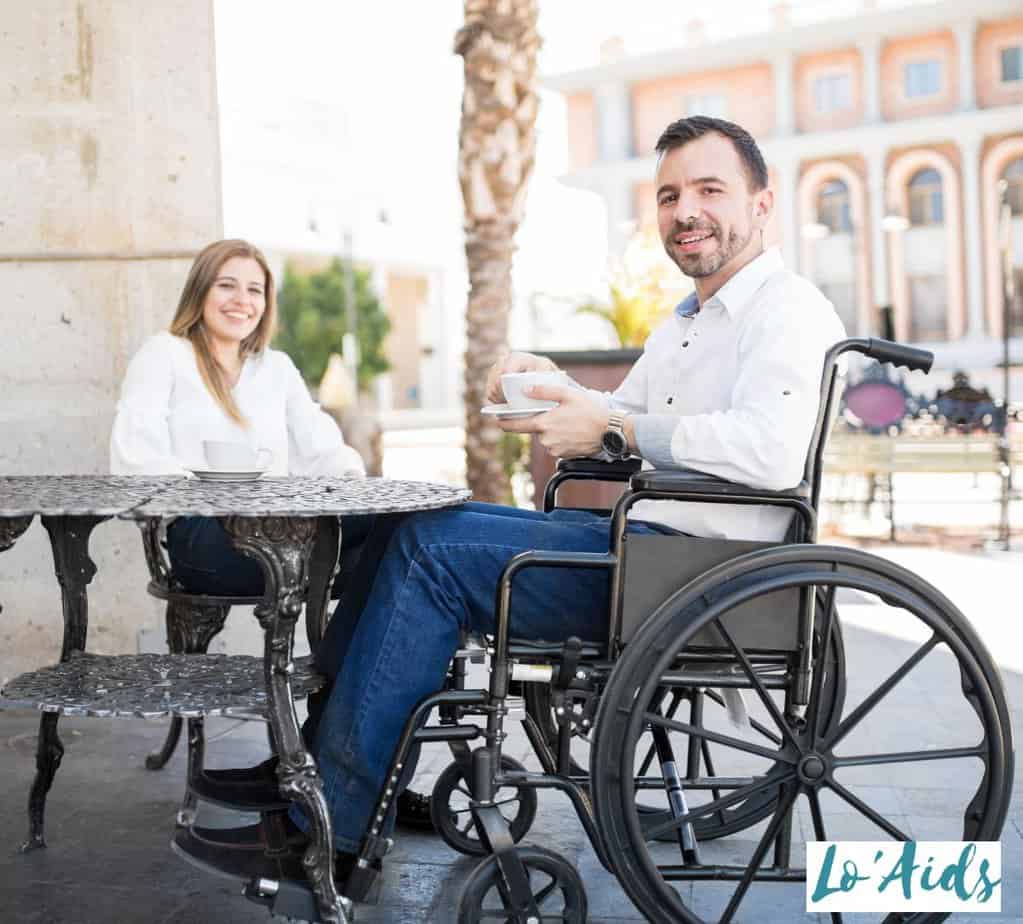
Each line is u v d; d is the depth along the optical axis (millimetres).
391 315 43125
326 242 35000
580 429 2131
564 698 2096
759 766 3223
